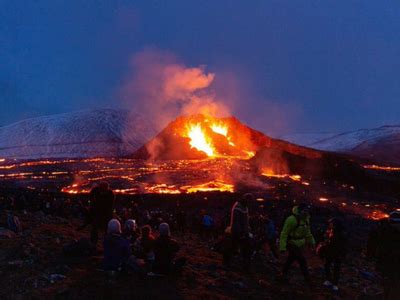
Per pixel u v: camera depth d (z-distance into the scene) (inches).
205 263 506.3
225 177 3617.1
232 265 517.0
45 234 519.5
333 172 3799.2
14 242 455.8
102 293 360.2
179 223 1034.7
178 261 430.3
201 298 376.8
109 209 487.5
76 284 369.1
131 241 502.6
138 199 2095.2
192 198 2130.9
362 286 507.8
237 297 398.3
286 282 459.2
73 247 439.8
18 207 1019.3
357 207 2578.7
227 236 500.4
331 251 465.7
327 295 433.1
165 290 381.4
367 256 368.8
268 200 2117.4
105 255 406.3
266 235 611.8
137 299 358.6
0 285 358.9
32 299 339.0
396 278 347.6
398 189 3575.3
